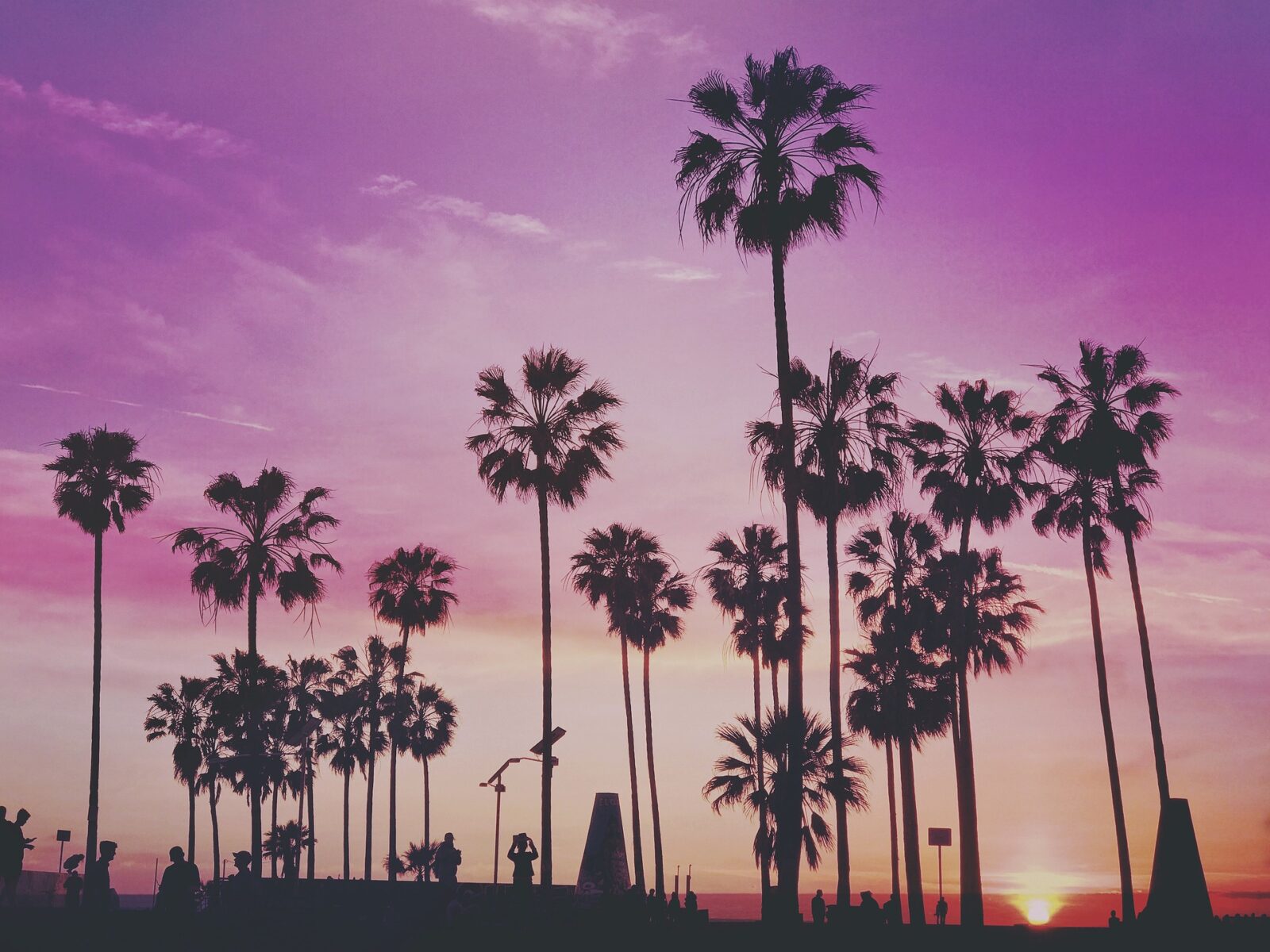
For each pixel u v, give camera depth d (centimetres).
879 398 3706
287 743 7906
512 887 3441
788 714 3036
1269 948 2773
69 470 4847
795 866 2941
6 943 2212
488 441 4081
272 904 3375
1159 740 4456
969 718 4812
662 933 2956
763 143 3180
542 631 3875
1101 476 4794
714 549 5669
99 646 4734
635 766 5994
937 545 5262
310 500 4888
